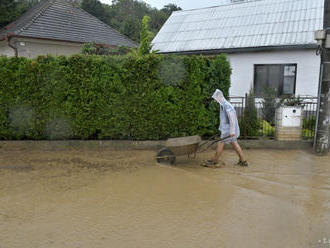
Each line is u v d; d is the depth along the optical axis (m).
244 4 17.70
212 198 4.88
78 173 6.15
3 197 4.85
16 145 8.38
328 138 8.07
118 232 3.74
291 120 8.59
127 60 8.17
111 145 8.43
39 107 8.24
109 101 8.27
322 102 7.99
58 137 8.46
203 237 3.63
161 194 5.03
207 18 18.00
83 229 3.81
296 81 13.01
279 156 7.82
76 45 16.41
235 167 6.80
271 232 3.77
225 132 6.77
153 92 8.27
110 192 5.10
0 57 8.15
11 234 3.68
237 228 3.87
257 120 9.00
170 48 16.61
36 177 5.87
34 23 15.35
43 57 8.14
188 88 8.35
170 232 3.74
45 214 4.24
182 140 7.24
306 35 12.93
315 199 4.87
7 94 8.20
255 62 13.87
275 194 5.09
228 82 8.64
